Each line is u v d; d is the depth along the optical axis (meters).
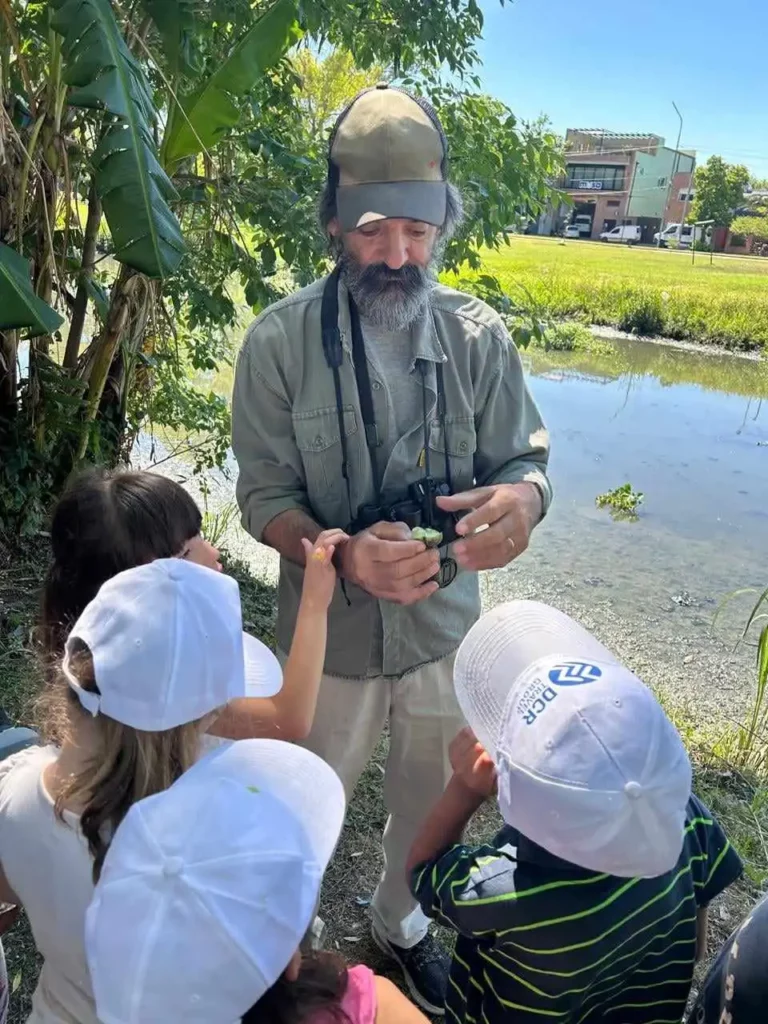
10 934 2.06
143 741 1.12
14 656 3.10
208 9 3.10
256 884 0.93
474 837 2.54
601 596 4.69
